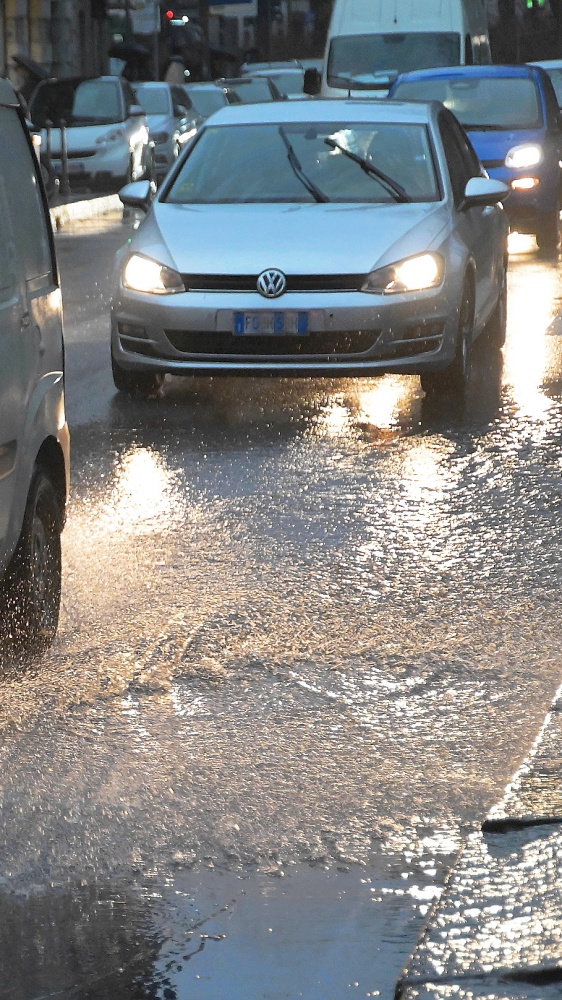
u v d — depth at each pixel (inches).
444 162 596.1
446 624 311.3
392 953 185.6
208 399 568.4
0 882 203.8
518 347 674.8
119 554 363.6
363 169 587.5
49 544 304.2
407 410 544.7
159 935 190.4
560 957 181.0
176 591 333.7
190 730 256.2
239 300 523.8
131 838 216.1
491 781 236.2
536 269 952.9
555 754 241.4
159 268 535.5
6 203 289.9
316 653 293.7
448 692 273.9
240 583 340.2
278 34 4426.7
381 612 319.3
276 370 526.6
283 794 231.1
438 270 532.4
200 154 605.3
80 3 2588.6
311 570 350.3
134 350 542.0
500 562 356.8
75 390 584.7
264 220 552.1
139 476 445.1
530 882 200.1
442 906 194.2
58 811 224.5
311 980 179.8
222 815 223.6
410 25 1378.0
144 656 291.9
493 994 173.3
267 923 193.0
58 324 315.3
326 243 534.0
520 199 1015.6
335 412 542.9
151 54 2910.9
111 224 1414.9
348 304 520.4
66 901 198.8
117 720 260.4
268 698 270.5
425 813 224.8
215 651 294.5
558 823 217.0
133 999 175.9
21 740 251.6
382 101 636.1
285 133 608.1
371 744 250.7
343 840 216.2
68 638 303.4
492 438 494.9
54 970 182.2
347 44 1376.7
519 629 308.2
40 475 298.8
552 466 454.0
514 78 1055.0
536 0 3506.4
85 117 1642.5
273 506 408.5
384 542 374.3
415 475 444.1
